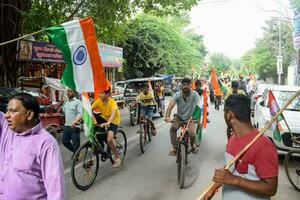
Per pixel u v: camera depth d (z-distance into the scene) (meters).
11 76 15.60
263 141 2.93
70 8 17.25
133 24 34.62
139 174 8.20
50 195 2.99
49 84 14.26
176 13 18.00
